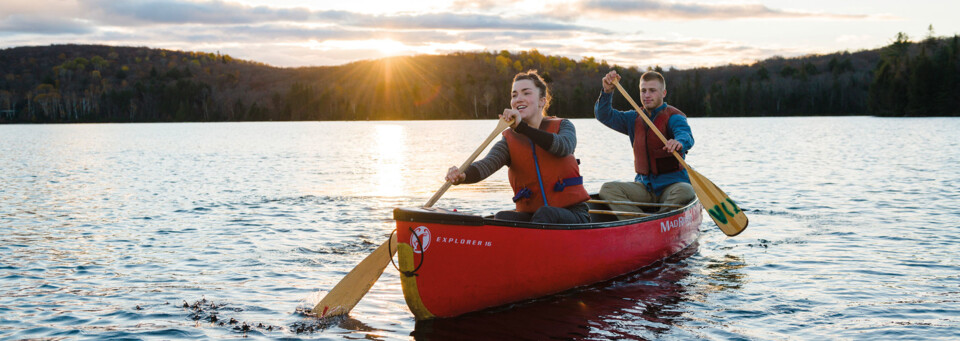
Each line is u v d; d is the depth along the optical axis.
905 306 4.60
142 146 33.56
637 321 4.40
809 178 13.70
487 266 4.52
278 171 17.23
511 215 4.88
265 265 6.03
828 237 7.14
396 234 4.75
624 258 5.61
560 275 4.98
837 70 145.38
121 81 194.75
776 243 6.89
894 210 8.99
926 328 4.14
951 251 6.31
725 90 138.12
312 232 7.75
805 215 8.73
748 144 28.28
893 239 6.95
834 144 27.30
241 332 4.25
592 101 138.88
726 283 5.34
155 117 164.50
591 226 5.16
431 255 4.29
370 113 163.25
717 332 4.14
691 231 6.95
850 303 4.70
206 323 4.42
